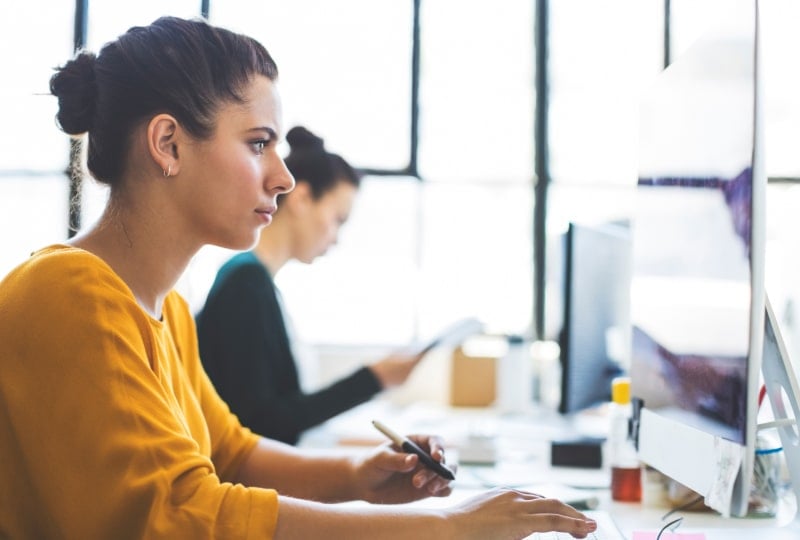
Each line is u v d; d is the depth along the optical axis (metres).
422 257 4.15
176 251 0.99
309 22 4.13
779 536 1.06
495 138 4.23
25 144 3.88
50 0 3.96
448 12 4.20
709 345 0.99
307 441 2.17
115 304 0.86
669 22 4.20
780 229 1.30
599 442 1.77
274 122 1.00
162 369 0.94
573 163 4.25
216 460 1.27
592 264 2.04
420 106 4.18
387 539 0.81
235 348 1.72
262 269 1.80
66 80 0.98
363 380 1.83
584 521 0.88
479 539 0.84
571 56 4.25
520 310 4.18
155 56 0.94
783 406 1.04
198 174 0.95
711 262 0.99
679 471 1.09
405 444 1.21
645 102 1.37
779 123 1.67
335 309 4.08
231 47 0.97
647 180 1.33
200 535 0.77
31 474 0.81
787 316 1.27
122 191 0.96
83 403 0.80
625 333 2.15
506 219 4.21
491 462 1.80
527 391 3.15
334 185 1.94
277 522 0.79
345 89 4.16
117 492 0.77
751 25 0.90
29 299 0.84
